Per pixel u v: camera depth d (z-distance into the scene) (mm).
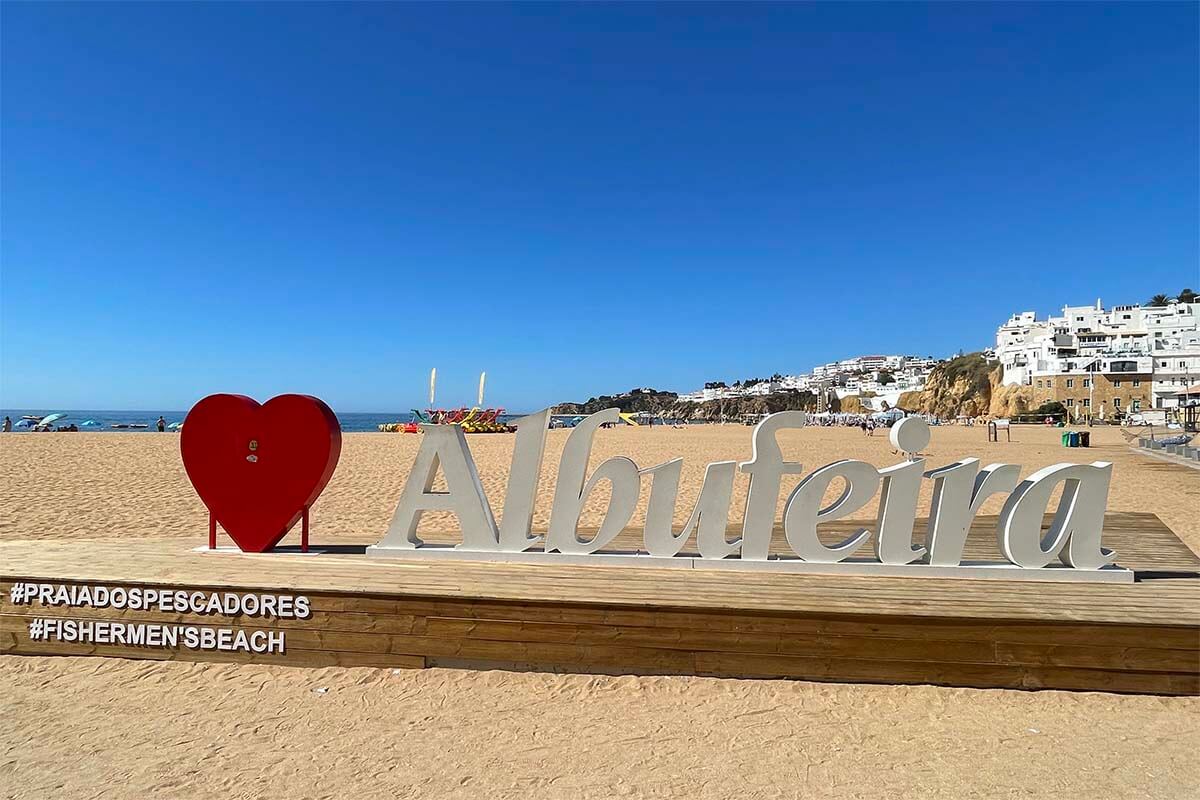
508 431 55469
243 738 3834
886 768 3482
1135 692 4180
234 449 5824
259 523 5840
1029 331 98875
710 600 4539
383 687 4457
